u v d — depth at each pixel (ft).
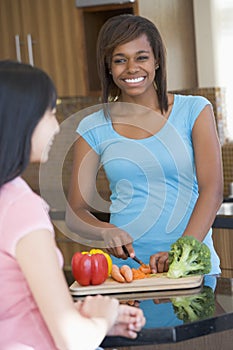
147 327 7.92
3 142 6.61
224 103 19.20
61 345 6.65
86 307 7.35
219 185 10.26
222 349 9.96
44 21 18.75
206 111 10.39
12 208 6.66
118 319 7.57
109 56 10.43
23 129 6.63
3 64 6.80
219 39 19.10
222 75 19.21
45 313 6.56
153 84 10.48
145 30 10.25
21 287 6.80
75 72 18.63
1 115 6.58
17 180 6.90
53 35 18.71
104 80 10.75
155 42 10.33
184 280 9.23
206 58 18.98
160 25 17.63
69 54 18.60
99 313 7.23
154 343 7.87
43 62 19.02
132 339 7.89
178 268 9.34
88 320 6.86
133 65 10.19
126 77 10.29
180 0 18.42
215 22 18.93
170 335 7.84
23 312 6.87
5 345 6.90
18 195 6.73
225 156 18.97
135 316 7.63
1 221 6.65
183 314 8.30
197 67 19.08
